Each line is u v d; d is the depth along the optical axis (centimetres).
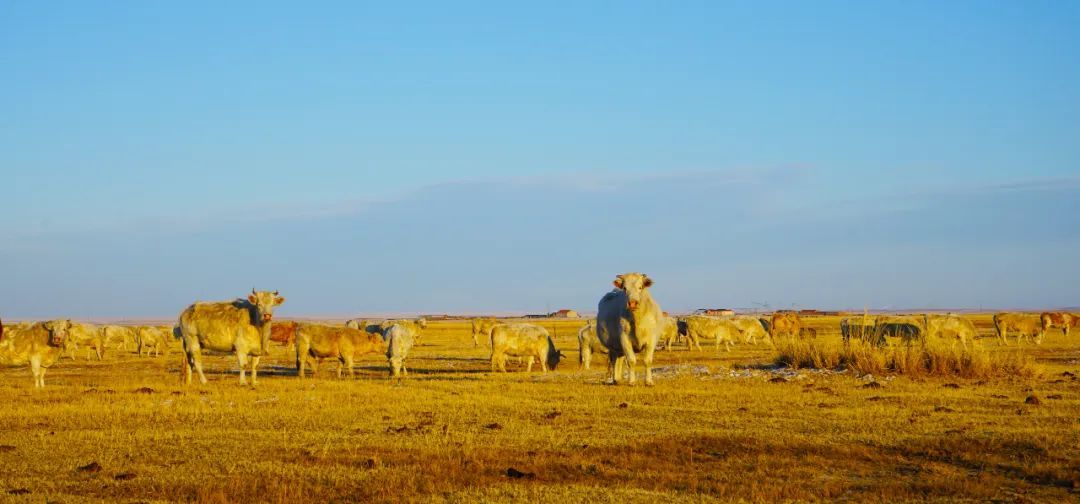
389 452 1400
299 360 2912
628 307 2297
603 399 2056
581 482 1197
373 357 4247
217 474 1248
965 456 1317
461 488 1169
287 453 1395
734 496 1102
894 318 4650
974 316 15388
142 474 1253
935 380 2470
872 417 1708
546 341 3272
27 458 1368
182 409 1888
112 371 3447
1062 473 1182
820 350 2894
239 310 2505
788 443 1430
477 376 2942
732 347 5178
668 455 1360
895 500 1084
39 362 2494
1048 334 6306
